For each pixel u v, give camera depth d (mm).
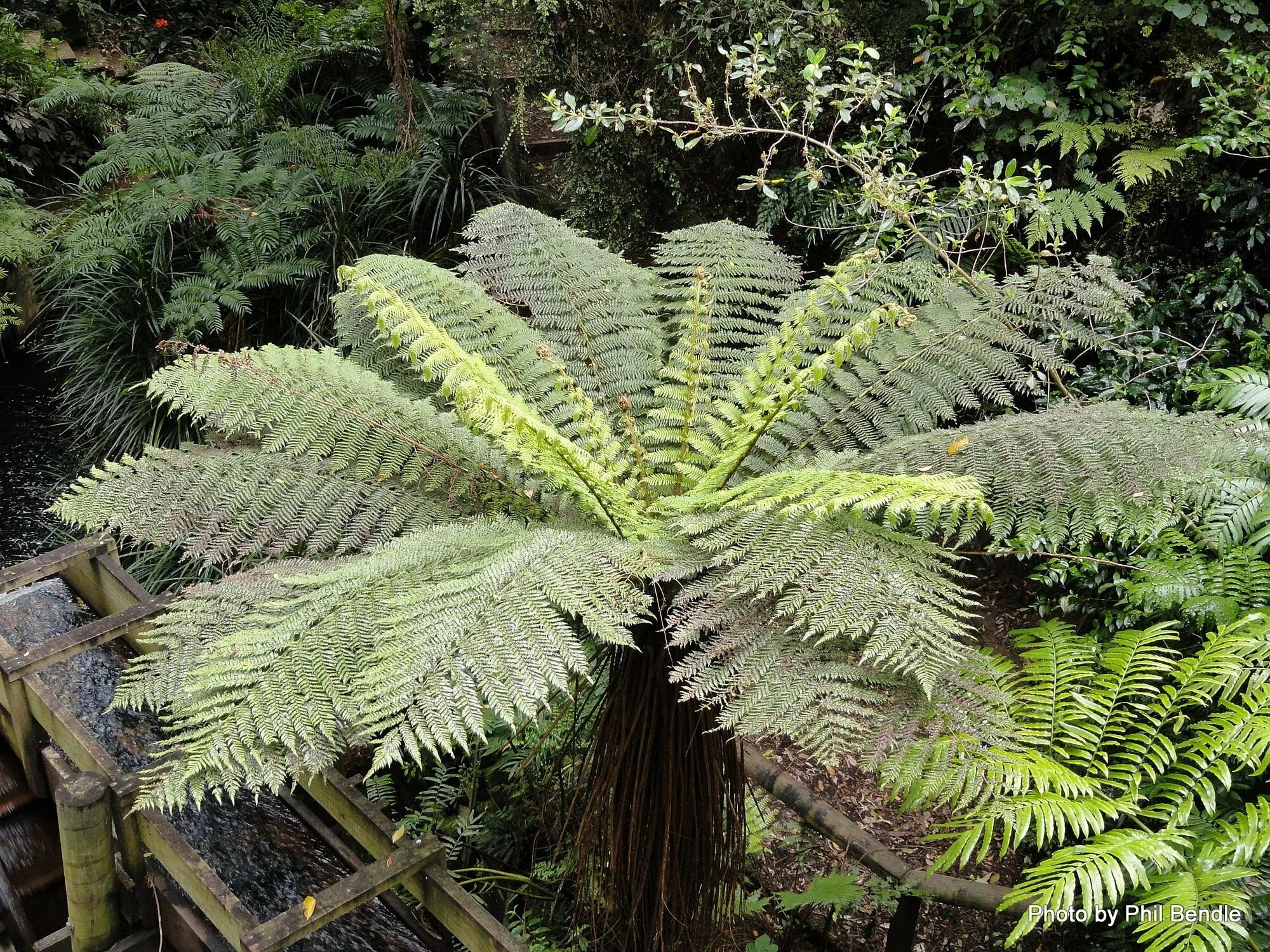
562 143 5816
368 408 2318
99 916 2516
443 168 5676
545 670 1670
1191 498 2207
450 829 3414
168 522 2193
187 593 2066
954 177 4688
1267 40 4125
